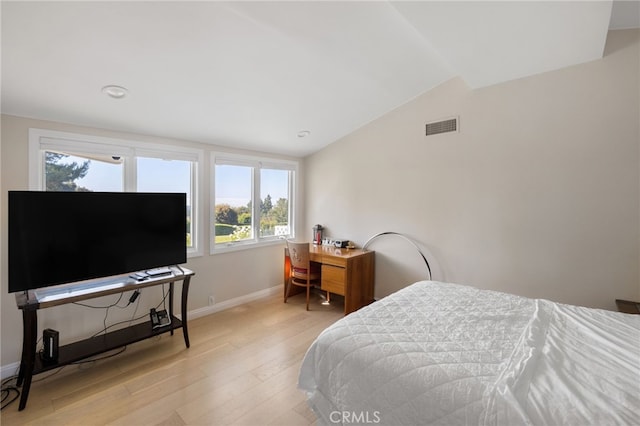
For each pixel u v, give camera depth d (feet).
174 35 5.94
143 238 8.56
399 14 5.94
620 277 7.58
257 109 9.52
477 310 6.01
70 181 8.38
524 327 5.24
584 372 3.84
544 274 8.59
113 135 8.97
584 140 7.91
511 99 8.93
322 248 12.82
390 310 6.01
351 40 6.97
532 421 3.12
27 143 7.51
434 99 10.46
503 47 6.98
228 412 6.22
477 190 9.65
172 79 7.26
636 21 7.04
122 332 8.55
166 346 8.97
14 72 6.16
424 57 8.16
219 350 8.77
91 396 6.71
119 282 8.04
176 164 10.59
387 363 4.25
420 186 10.94
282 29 6.28
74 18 5.19
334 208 13.76
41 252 6.86
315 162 14.48
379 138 12.02
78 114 7.91
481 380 3.71
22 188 7.46
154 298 9.95
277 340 9.41
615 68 7.48
